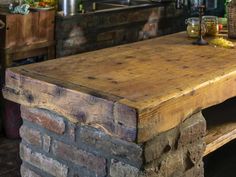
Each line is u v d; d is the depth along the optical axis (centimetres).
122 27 519
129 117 175
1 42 414
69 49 466
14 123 419
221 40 284
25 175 230
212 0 591
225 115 287
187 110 199
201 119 218
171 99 187
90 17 478
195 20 309
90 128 199
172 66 230
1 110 427
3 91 223
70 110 195
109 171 196
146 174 189
